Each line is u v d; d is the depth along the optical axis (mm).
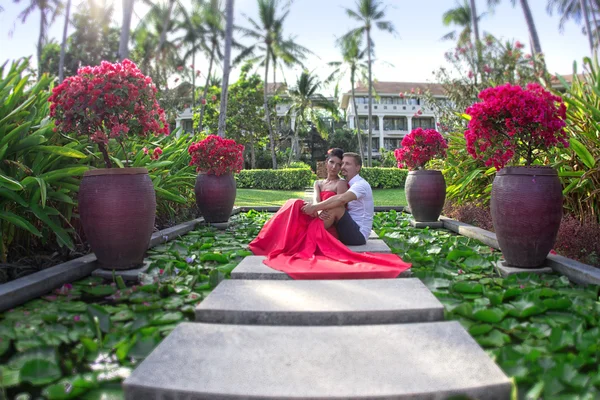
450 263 2938
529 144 2666
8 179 2357
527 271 2635
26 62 2930
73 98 2564
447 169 5309
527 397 1250
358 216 3486
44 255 2994
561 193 2605
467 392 1249
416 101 34594
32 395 1321
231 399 1233
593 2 16391
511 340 1713
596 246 2750
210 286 2404
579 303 2039
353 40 21828
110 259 2627
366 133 33281
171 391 1256
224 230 4691
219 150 4734
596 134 3064
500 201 2676
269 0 20641
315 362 1417
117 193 2537
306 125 29438
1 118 2768
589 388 1266
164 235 3818
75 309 2020
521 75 7625
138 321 1854
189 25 17906
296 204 3098
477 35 13547
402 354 1466
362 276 2453
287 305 1897
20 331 1748
